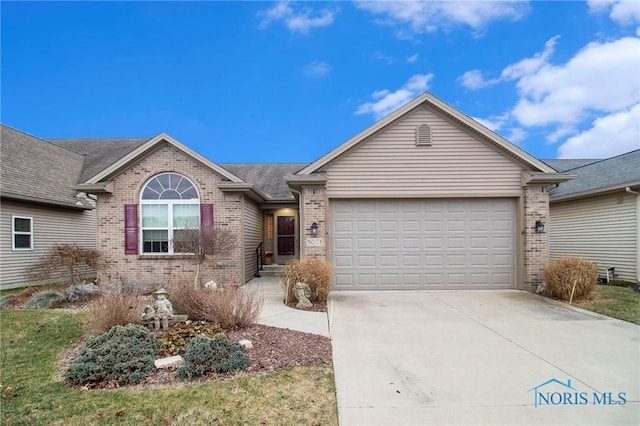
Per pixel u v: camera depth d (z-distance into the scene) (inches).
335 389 164.6
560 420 139.9
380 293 401.4
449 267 420.2
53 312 303.7
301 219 421.1
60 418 140.1
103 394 159.8
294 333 247.0
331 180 417.1
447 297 376.2
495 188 416.5
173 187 472.7
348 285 417.7
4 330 251.1
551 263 381.1
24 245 507.2
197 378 175.2
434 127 420.2
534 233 411.2
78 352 213.0
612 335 242.8
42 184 555.8
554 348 217.5
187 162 472.1
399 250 420.2
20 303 366.0
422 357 203.6
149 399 154.6
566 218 581.0
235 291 285.7
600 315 298.0
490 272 420.5
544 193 413.4
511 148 410.9
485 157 418.0
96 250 454.9
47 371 187.0
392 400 154.6
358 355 206.8
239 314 255.3
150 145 464.1
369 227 420.8
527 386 167.3
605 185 490.3
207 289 285.4
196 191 472.1
